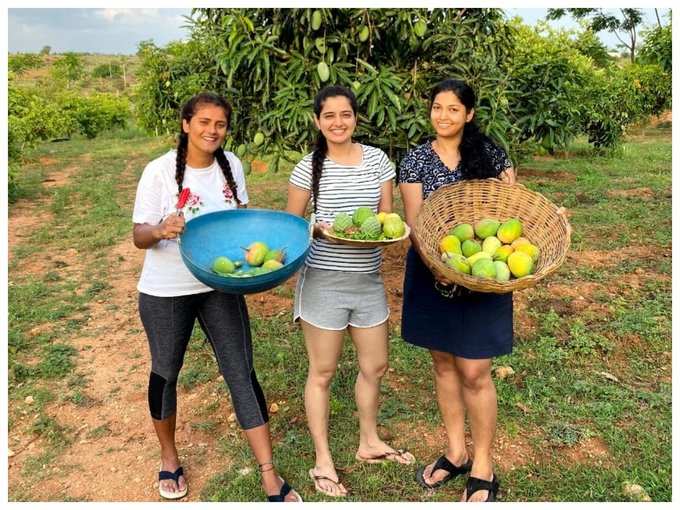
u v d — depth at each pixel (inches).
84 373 157.8
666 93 596.4
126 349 171.0
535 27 569.3
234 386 104.7
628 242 248.1
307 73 165.0
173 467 113.8
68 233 289.6
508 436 125.8
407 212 104.2
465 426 129.6
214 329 103.6
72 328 184.4
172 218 91.3
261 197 356.8
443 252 99.2
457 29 171.3
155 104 234.2
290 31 171.2
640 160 459.8
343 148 103.7
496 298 98.0
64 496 113.9
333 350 108.0
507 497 109.3
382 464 117.5
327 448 113.2
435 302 101.3
